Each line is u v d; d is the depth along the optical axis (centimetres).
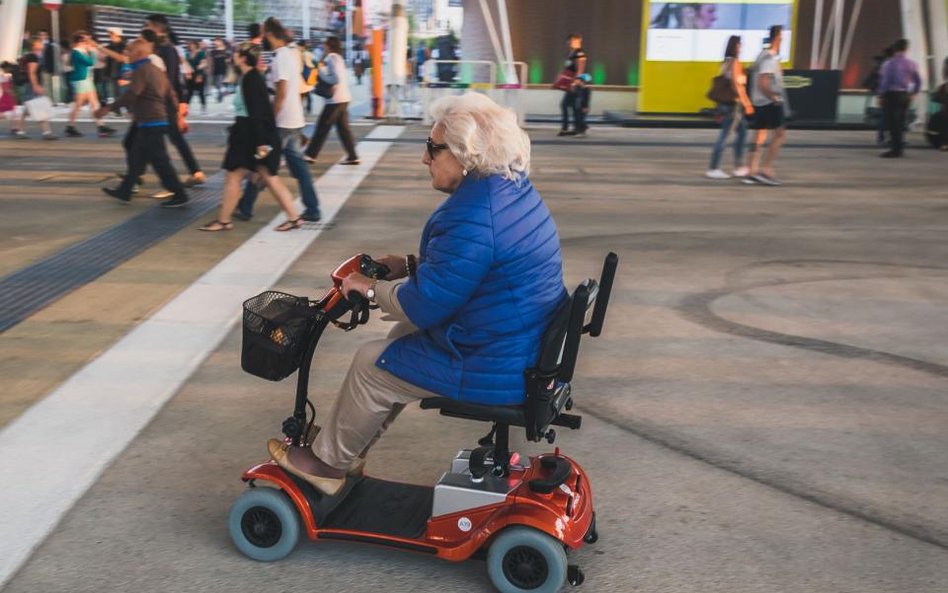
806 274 712
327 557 314
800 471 380
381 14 2484
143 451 386
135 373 472
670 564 311
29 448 384
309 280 658
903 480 373
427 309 271
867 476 376
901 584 300
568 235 844
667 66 2023
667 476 374
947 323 589
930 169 1327
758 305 625
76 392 445
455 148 271
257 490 307
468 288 269
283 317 294
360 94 3142
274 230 831
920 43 2022
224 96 2845
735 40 1171
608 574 304
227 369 482
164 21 1302
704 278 696
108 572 301
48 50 2267
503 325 275
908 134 1872
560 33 2128
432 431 415
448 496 294
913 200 1061
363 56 3828
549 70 2156
